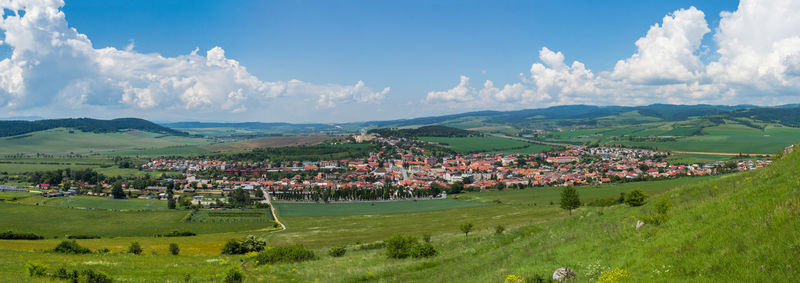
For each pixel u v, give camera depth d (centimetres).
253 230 14488
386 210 18738
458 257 4697
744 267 1917
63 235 13562
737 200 2811
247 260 5762
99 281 3741
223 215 17738
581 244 3341
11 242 10338
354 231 12900
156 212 18250
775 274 1767
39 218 16450
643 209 4831
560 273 2564
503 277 2842
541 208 15550
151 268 4831
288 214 18038
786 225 2052
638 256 2552
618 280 2267
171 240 11469
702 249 2256
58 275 3853
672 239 2591
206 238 12094
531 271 2794
